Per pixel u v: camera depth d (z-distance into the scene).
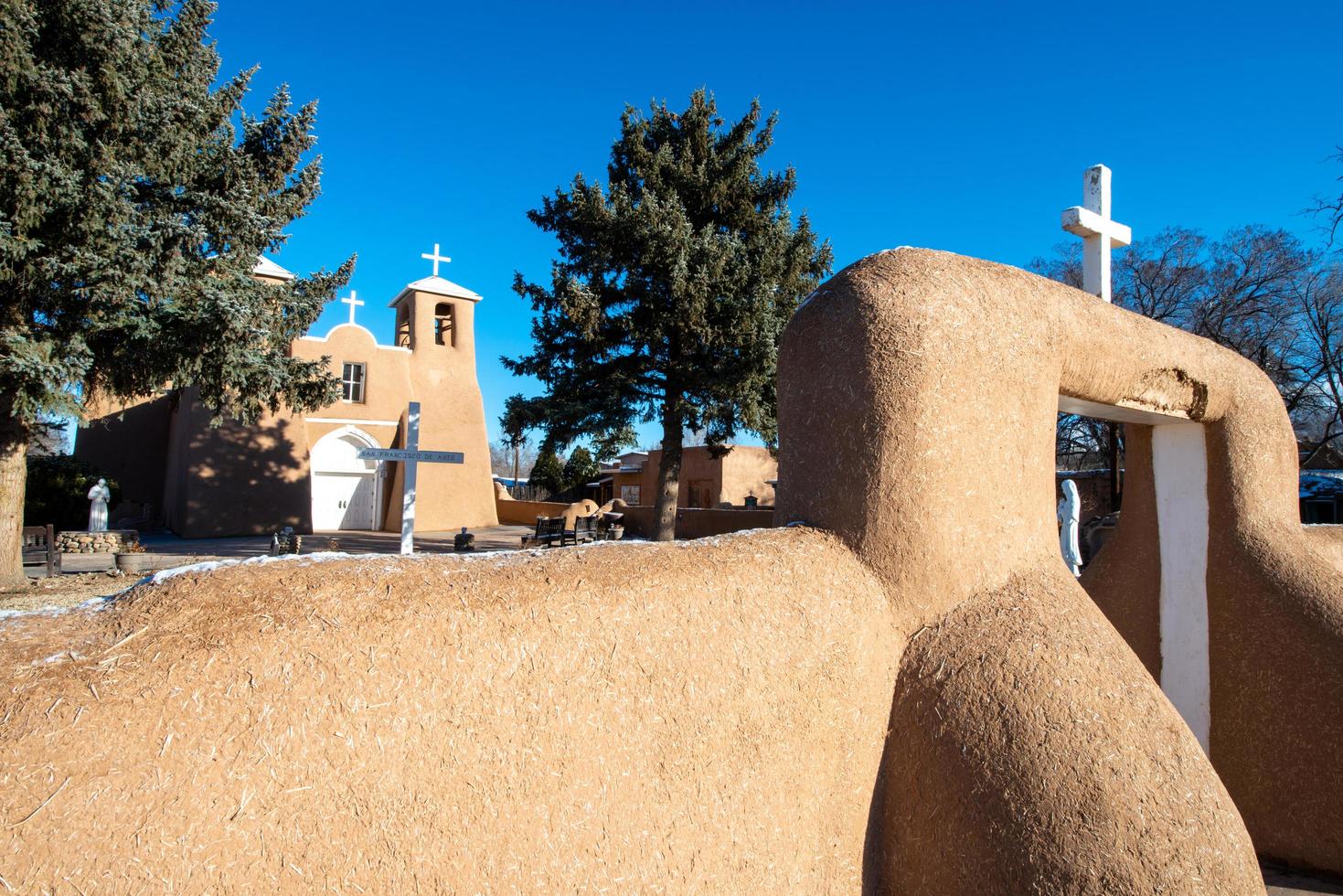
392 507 25.09
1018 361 2.93
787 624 2.30
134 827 1.40
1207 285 24.16
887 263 2.91
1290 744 3.76
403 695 1.70
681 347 16.14
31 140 9.46
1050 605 2.70
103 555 16.58
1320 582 3.89
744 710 2.14
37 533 12.20
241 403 12.47
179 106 10.55
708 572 2.25
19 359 9.34
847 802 2.36
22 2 9.02
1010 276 3.10
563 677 1.89
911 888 2.39
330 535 22.67
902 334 2.69
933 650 2.56
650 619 2.07
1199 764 2.45
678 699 2.04
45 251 9.84
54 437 24.48
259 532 21.89
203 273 11.07
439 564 2.03
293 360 12.98
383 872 1.59
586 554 2.22
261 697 1.58
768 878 2.10
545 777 1.81
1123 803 2.23
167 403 25.75
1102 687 2.47
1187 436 4.37
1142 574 4.56
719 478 31.39
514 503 31.36
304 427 23.03
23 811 1.34
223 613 1.68
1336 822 3.61
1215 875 2.25
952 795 2.35
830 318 2.83
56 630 1.61
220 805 1.48
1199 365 3.93
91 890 1.35
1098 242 4.79
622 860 1.86
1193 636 4.24
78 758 1.40
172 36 11.48
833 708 2.33
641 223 15.33
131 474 25.16
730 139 17.34
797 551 2.49
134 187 10.91
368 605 1.79
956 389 2.74
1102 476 26.08
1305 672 3.77
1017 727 2.34
